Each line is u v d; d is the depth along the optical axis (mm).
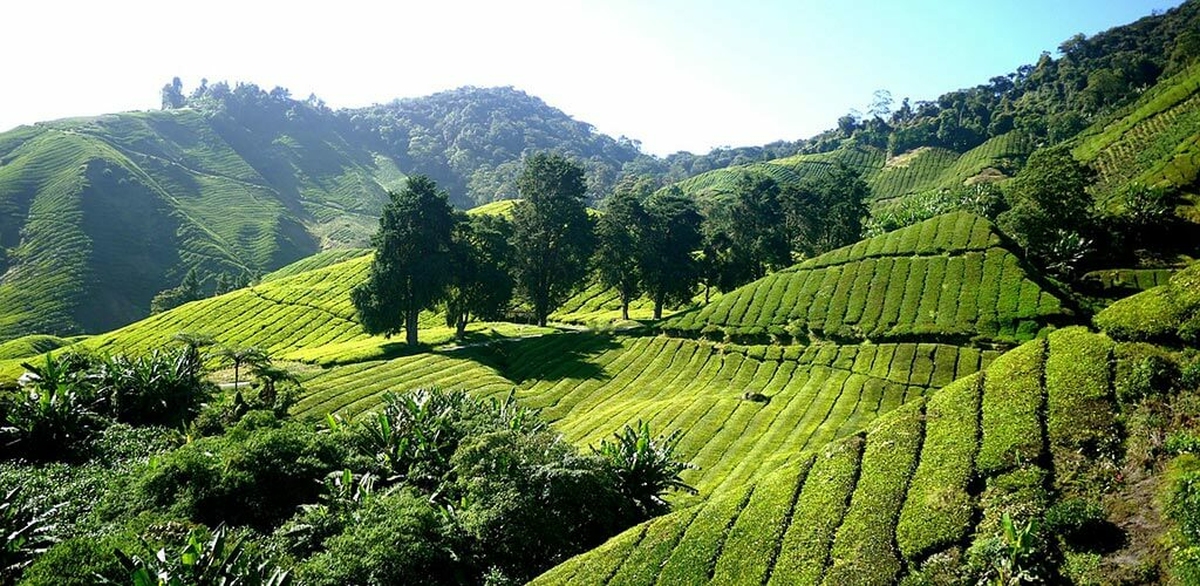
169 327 101062
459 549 26047
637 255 92375
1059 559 18031
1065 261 79250
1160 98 138125
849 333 65750
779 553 21031
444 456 33344
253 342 94000
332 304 104500
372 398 55719
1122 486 19422
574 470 29047
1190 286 24297
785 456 40625
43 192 182625
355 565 23469
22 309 142000
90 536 25594
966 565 18609
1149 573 16906
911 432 23984
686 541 22609
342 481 30031
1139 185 90250
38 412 34875
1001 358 26422
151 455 34875
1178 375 21859
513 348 77562
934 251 73500
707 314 75938
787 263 112438
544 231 89062
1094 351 24016
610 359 71375
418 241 75875
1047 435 21641
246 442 31531
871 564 19438
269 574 22516
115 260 167250
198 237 189625
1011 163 179750
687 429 50406
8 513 23906
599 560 22891
